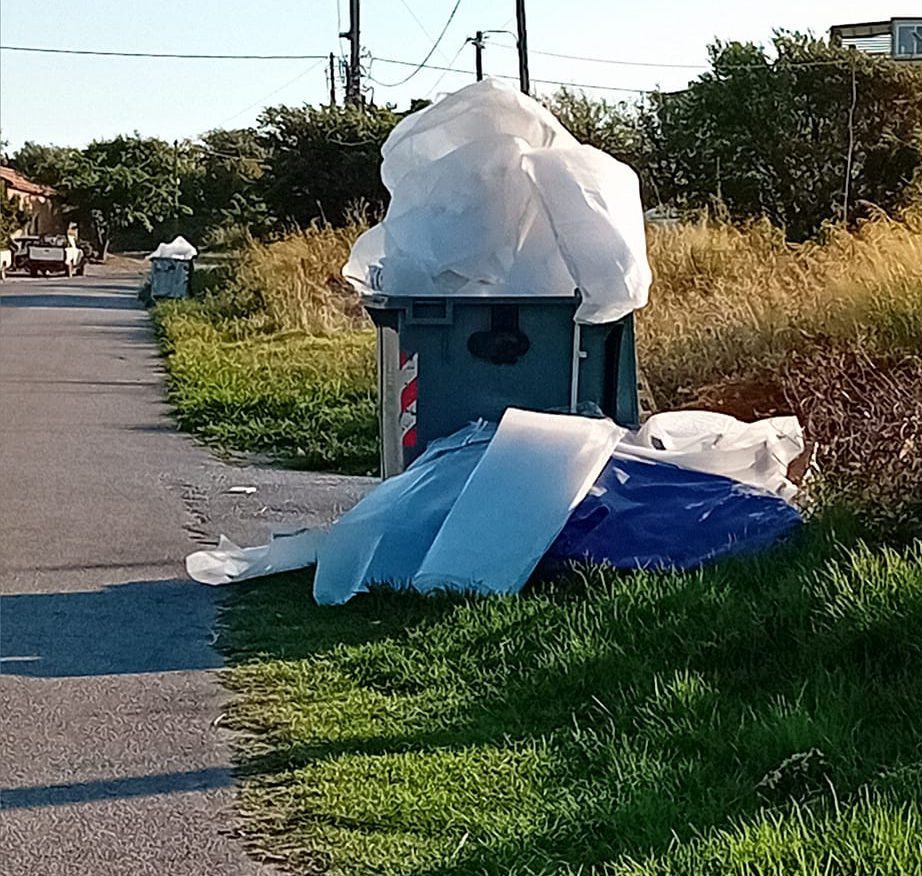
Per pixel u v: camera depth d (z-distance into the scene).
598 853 4.48
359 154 43.69
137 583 8.38
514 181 8.70
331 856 4.59
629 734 5.48
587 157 8.80
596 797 4.89
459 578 7.29
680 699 5.57
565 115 34.38
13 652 6.95
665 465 8.02
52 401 17.42
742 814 4.60
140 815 4.98
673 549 7.44
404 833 4.75
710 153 33.69
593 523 7.54
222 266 39.94
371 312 8.59
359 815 4.88
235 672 6.55
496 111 8.88
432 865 4.49
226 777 5.32
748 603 6.50
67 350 24.64
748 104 33.44
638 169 34.12
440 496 7.91
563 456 7.61
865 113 33.09
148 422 15.77
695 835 4.45
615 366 8.73
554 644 6.41
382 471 9.25
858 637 5.92
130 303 39.81
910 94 33.16
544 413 8.34
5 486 11.76
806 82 33.50
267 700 6.15
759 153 33.38
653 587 6.86
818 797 4.67
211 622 7.45
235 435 14.66
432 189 8.77
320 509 11.05
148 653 6.91
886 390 9.00
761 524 7.53
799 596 6.43
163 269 39.91
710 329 14.09
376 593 7.50
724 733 5.30
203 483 12.14
